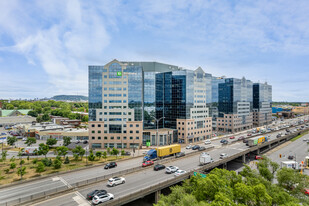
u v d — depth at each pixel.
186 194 39.94
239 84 168.75
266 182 45.81
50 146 104.81
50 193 44.44
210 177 41.84
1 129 177.00
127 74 104.06
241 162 91.25
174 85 118.94
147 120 117.81
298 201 38.78
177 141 116.19
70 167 67.88
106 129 101.94
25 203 39.97
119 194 45.59
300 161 88.44
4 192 47.28
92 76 102.69
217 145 107.56
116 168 66.56
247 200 35.78
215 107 173.88
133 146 101.56
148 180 54.50
